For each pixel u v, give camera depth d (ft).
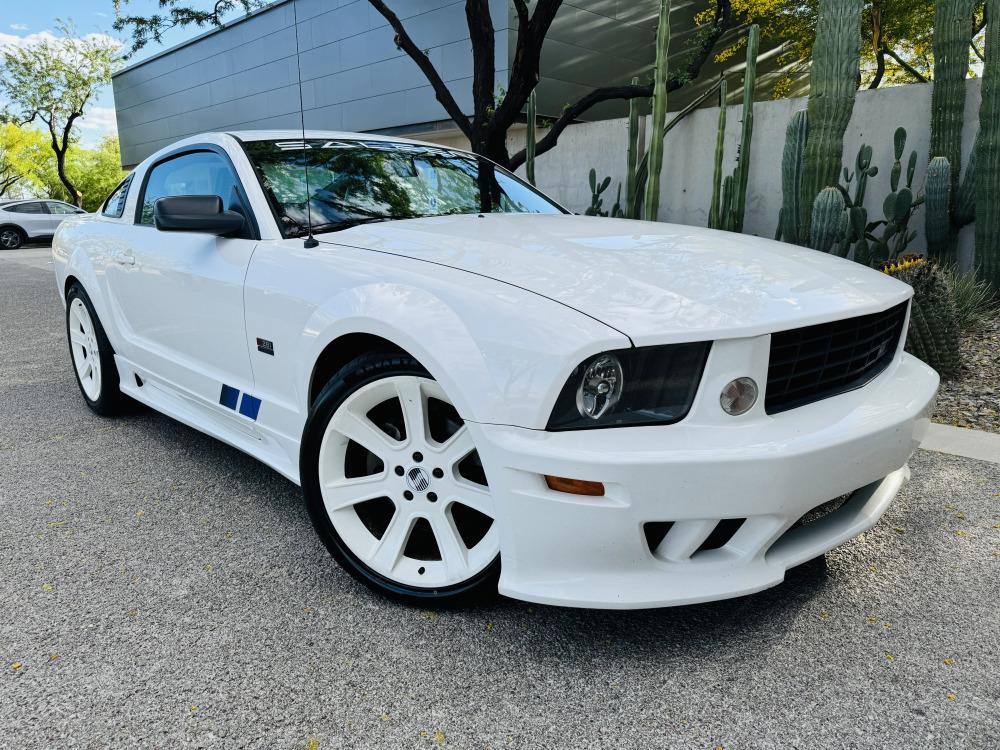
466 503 6.15
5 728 5.11
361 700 5.40
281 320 7.34
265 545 7.85
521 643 6.08
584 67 39.88
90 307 11.89
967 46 18.53
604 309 5.44
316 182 8.73
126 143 71.31
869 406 6.05
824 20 17.26
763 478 5.18
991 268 18.16
